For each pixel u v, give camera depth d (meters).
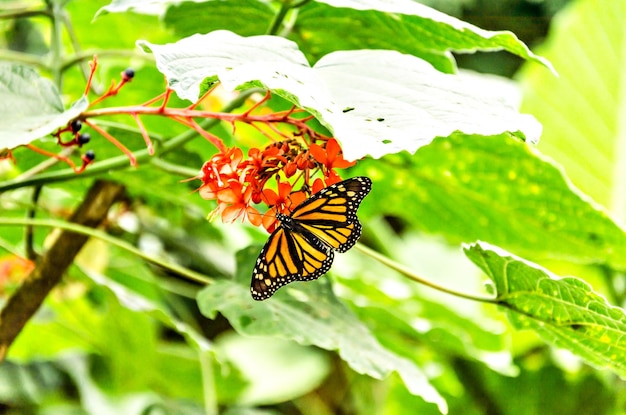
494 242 1.36
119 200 1.41
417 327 1.41
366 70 1.07
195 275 1.24
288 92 1.00
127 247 1.23
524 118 1.06
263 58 1.06
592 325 1.17
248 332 1.18
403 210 1.38
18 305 1.28
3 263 1.44
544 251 1.34
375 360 1.20
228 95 1.37
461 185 1.30
